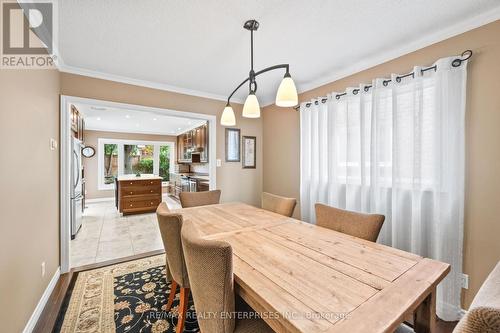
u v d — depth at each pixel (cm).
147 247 310
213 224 170
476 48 162
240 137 374
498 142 153
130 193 492
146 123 598
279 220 182
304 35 185
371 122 217
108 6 149
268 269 100
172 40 192
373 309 73
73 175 349
